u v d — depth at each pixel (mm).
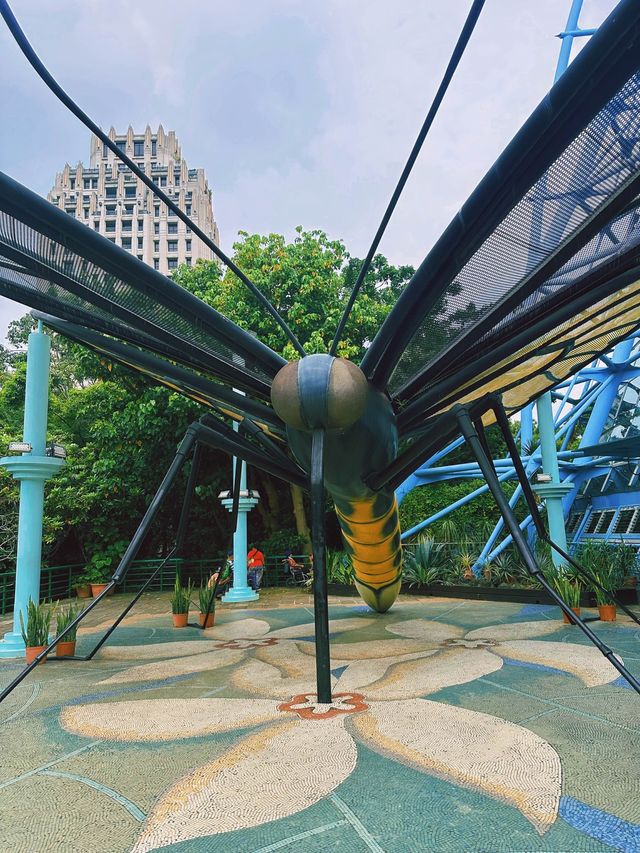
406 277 18078
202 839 2479
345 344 15016
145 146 88312
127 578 16266
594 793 2773
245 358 5270
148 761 3436
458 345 5566
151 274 4035
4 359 27484
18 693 5234
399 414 6188
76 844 2480
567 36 12977
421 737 3598
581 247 4098
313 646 7094
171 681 5539
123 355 5957
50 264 4172
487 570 12070
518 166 3342
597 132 3146
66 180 84875
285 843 2416
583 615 8477
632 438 10281
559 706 4199
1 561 13602
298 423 4887
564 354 6867
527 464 13523
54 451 7641
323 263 15328
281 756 3373
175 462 5504
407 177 3406
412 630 7953
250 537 20266
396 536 7664
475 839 2396
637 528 13031
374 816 2617
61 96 2979
